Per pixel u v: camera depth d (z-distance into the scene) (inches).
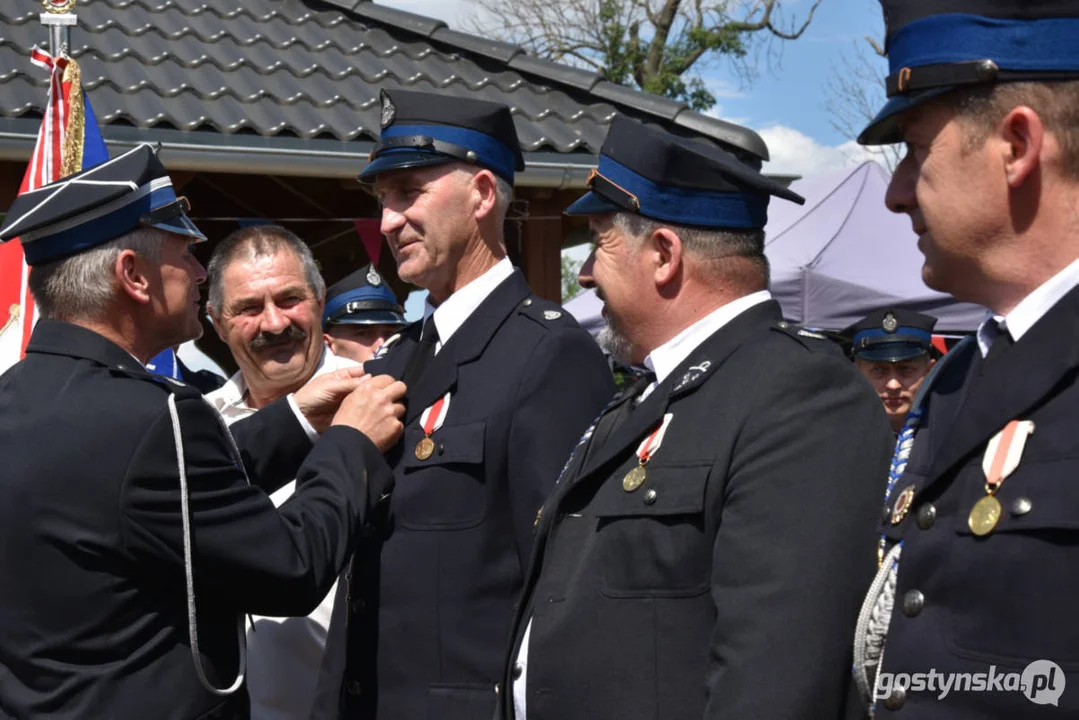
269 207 242.4
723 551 64.7
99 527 78.2
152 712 79.0
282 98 207.8
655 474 69.7
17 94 185.8
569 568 72.5
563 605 71.2
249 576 82.2
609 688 67.8
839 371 68.3
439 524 91.3
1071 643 47.1
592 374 93.8
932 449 57.6
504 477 90.9
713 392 70.6
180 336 91.5
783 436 65.8
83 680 77.9
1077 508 47.5
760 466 65.5
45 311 87.6
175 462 79.7
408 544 92.2
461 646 88.9
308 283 126.0
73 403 80.7
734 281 75.0
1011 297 54.3
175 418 80.0
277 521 84.5
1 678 80.3
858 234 293.6
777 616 61.4
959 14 53.3
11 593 79.0
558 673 69.9
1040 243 52.6
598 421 80.7
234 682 83.8
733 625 62.4
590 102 228.8
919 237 58.2
